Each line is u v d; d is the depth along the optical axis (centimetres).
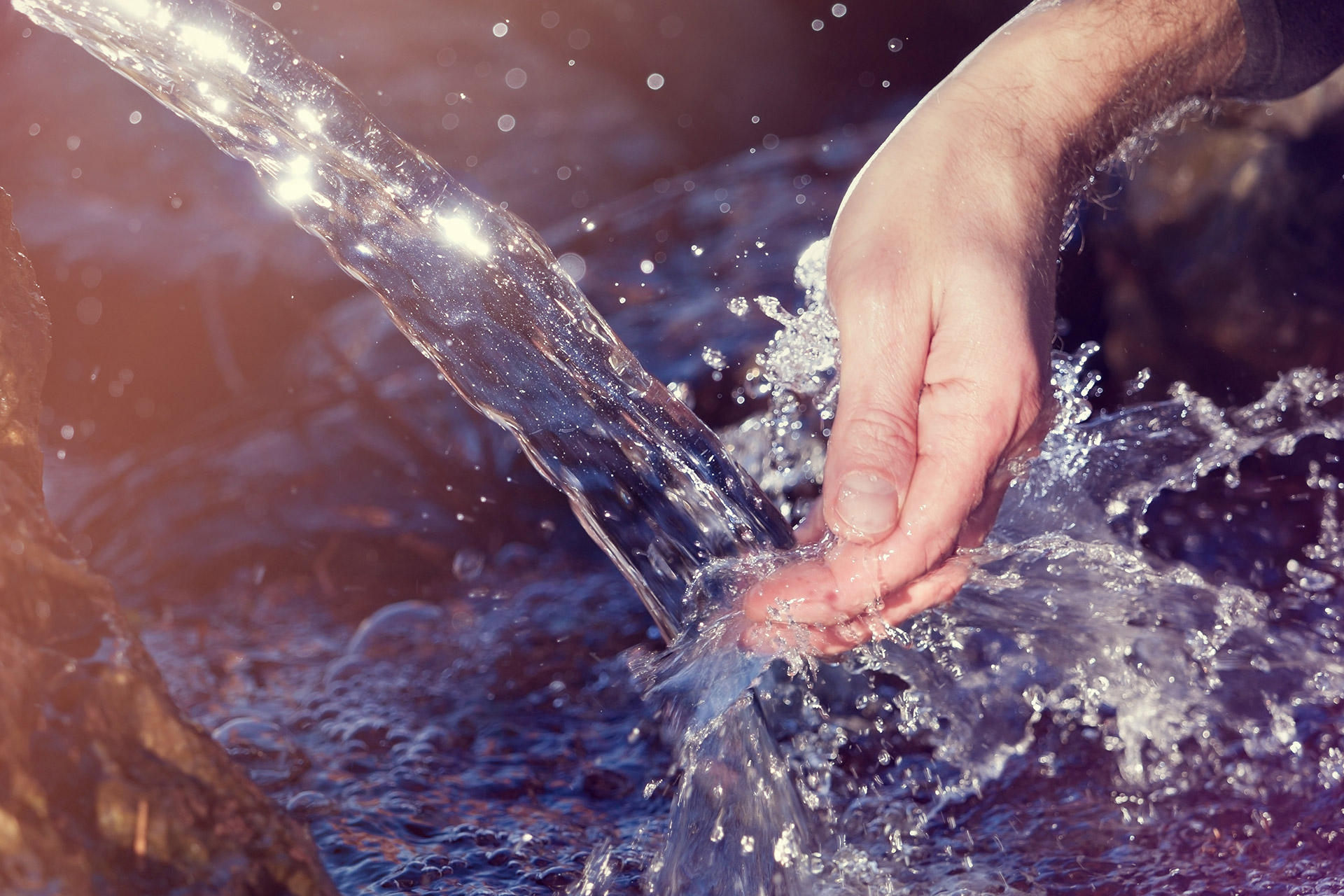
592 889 111
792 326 144
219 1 111
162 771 74
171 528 273
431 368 342
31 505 81
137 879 69
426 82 692
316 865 78
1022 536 137
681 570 118
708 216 400
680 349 309
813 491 241
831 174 425
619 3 845
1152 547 205
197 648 206
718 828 109
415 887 111
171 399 436
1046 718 149
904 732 147
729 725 113
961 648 147
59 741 70
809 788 136
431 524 271
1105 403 273
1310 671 152
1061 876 114
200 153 547
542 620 213
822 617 108
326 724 163
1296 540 205
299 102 112
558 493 279
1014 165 127
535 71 717
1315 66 151
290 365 389
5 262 97
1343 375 229
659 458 118
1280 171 259
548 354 119
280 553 259
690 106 824
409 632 207
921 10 779
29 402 93
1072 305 276
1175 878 112
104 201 528
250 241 479
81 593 79
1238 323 259
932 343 117
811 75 822
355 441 309
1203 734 140
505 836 125
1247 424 214
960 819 128
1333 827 120
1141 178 275
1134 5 139
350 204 115
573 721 167
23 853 65
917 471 112
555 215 620
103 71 590
